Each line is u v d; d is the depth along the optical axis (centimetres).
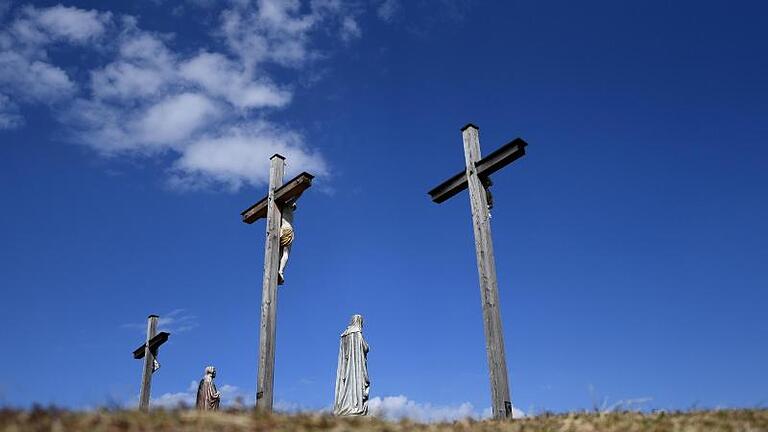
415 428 899
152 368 2112
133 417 795
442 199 1388
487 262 1228
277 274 1490
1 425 716
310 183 1509
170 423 775
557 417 982
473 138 1348
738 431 838
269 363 1388
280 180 1578
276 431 785
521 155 1250
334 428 823
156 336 2128
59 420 745
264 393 1354
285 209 1564
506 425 949
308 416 888
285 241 1530
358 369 1584
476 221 1274
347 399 1556
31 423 732
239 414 859
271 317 1430
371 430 842
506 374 1135
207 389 1791
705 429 855
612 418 941
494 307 1191
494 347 1152
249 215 1608
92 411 815
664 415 952
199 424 780
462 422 973
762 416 920
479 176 1310
